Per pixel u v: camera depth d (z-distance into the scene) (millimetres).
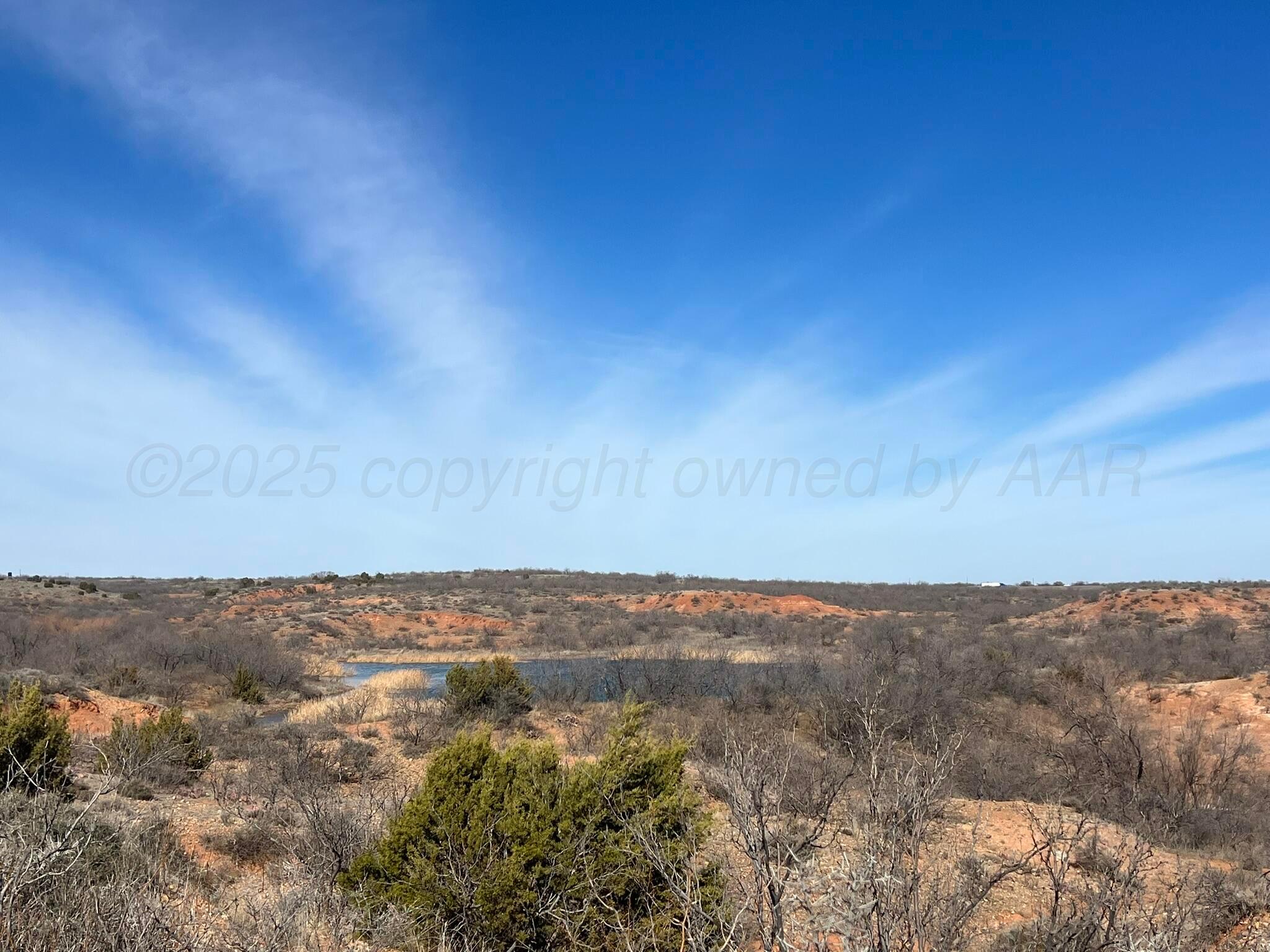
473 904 5379
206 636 36781
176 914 4363
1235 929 5621
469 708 20484
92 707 19562
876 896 2926
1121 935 3576
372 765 14438
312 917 5145
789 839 3863
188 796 11477
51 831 4562
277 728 18391
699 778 8914
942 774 4406
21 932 3646
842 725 11250
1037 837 8430
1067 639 40156
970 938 4262
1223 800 12461
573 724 19969
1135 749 11180
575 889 5289
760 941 4355
